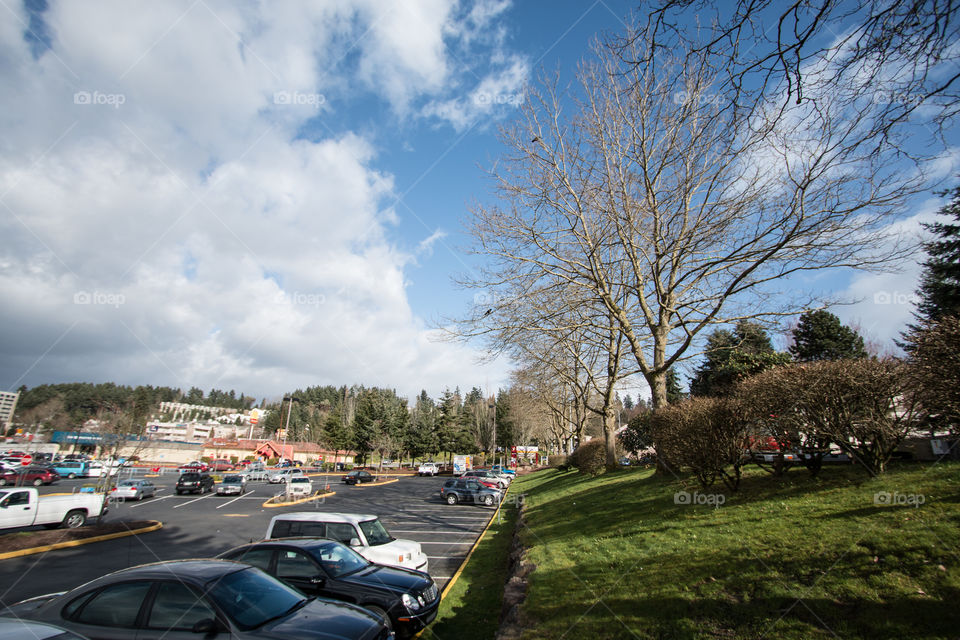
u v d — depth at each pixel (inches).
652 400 593.6
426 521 833.5
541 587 281.0
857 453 330.6
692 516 349.4
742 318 545.3
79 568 468.4
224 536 663.8
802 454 368.2
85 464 1770.4
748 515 313.9
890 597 178.7
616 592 245.9
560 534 429.4
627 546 324.2
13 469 1419.8
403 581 289.1
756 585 212.7
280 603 207.3
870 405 318.0
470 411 3489.2
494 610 344.2
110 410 928.3
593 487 727.7
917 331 280.1
